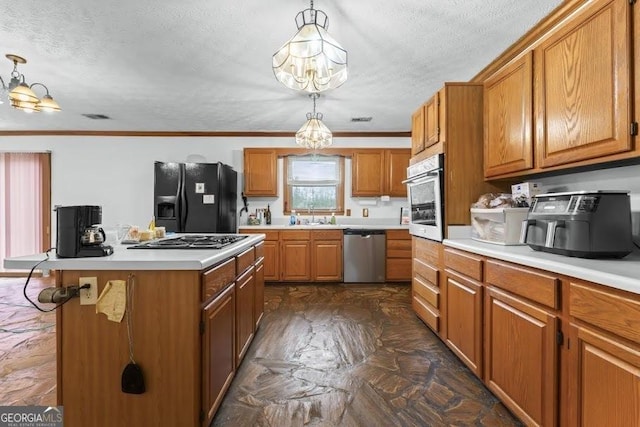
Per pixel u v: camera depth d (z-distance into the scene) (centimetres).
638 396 88
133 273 127
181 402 127
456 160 221
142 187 451
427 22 188
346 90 296
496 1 169
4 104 329
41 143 447
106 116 378
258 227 414
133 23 188
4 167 444
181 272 127
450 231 222
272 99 319
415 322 275
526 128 175
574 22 143
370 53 226
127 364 127
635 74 117
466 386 177
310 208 468
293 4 170
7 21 185
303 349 223
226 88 291
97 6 171
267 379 184
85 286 127
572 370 112
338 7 173
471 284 181
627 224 126
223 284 157
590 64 135
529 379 132
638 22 116
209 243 184
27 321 272
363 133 455
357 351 220
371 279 413
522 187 200
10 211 442
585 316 106
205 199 377
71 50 220
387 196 447
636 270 103
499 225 185
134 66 246
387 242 414
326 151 447
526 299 136
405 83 279
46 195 445
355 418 150
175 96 310
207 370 134
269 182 441
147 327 127
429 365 200
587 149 138
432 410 156
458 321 198
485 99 217
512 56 225
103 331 128
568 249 131
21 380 180
